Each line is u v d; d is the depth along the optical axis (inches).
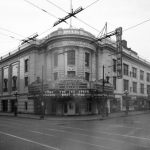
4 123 868.0
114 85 1644.9
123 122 908.6
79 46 1348.4
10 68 1920.5
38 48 1582.2
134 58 1951.3
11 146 385.4
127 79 1841.8
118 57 1397.6
